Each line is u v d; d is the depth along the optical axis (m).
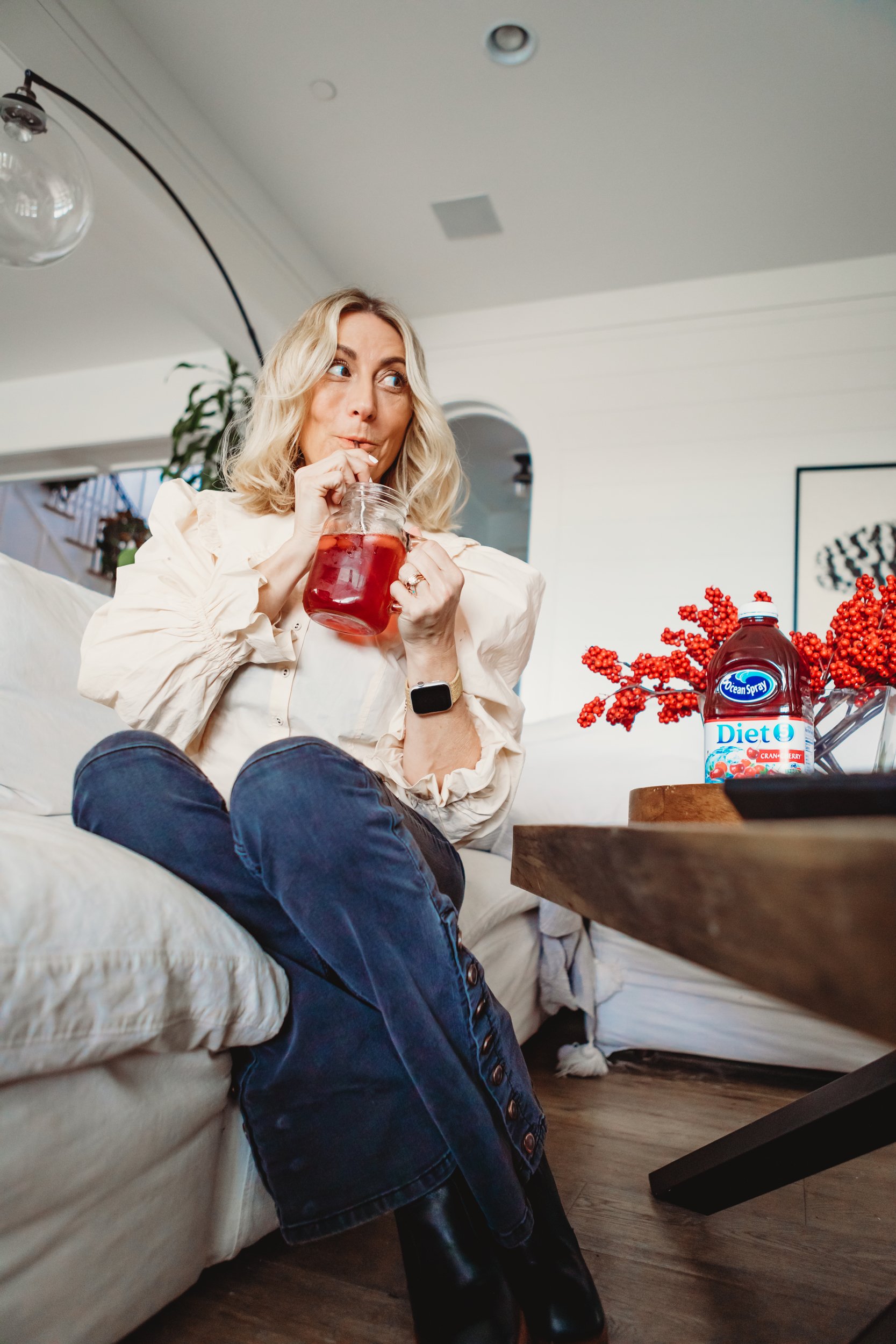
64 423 4.82
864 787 0.42
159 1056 0.72
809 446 3.72
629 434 3.94
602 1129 1.32
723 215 3.46
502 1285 0.72
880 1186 1.13
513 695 1.18
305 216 3.61
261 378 1.29
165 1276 0.74
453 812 1.05
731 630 0.98
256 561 1.08
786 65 2.77
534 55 2.79
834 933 0.30
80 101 2.65
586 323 4.04
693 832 0.39
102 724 1.55
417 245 3.75
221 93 3.02
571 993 1.74
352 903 0.74
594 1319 0.72
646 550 3.84
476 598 1.16
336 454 1.07
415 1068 0.71
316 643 1.11
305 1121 0.78
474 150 3.20
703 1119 1.38
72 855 0.70
